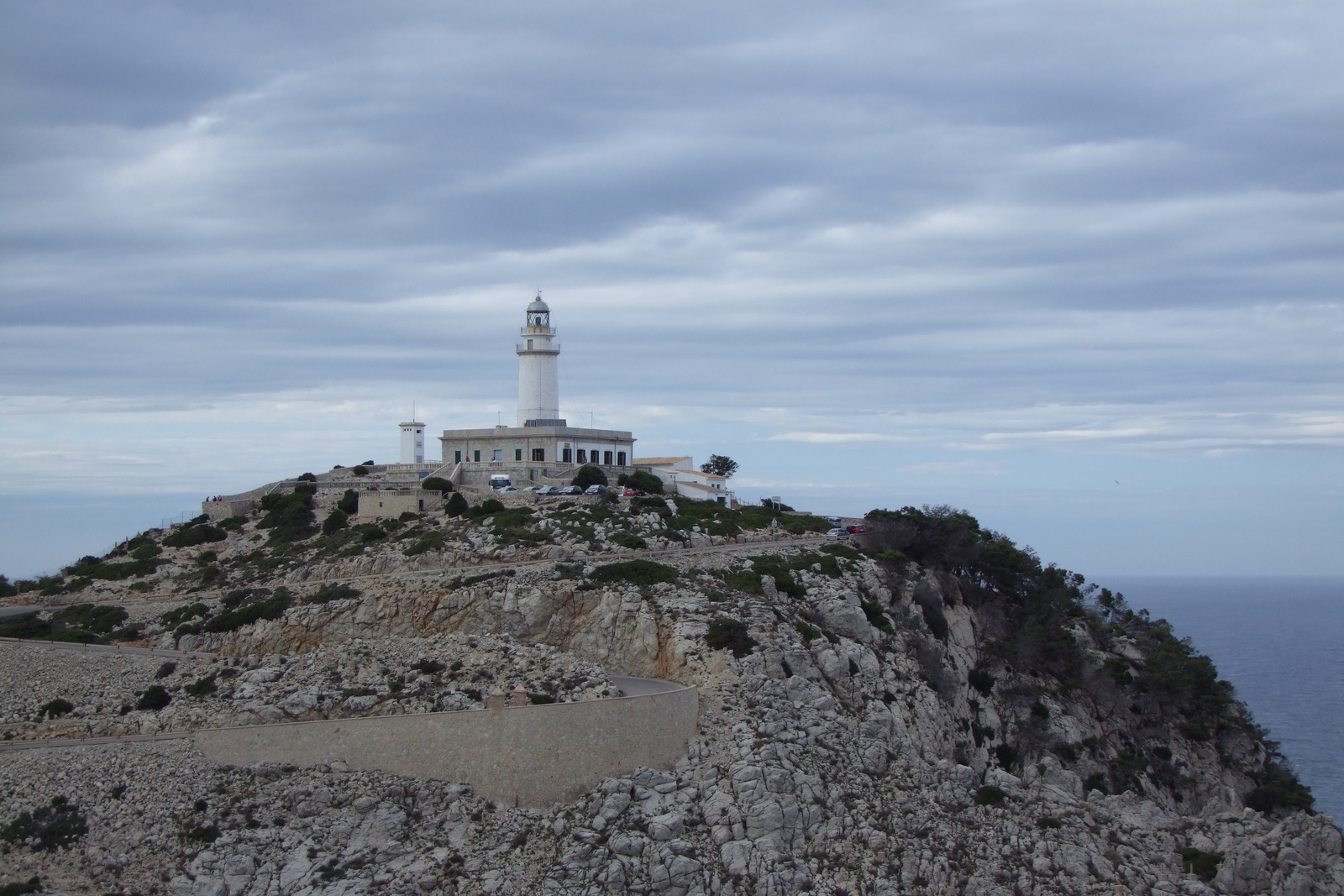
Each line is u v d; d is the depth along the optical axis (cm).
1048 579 16012
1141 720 14075
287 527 15488
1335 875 8862
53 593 13712
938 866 8850
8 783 8575
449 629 11569
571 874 8269
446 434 18600
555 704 9169
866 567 13650
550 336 19175
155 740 9125
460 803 8769
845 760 9694
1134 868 9100
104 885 7931
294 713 9444
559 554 13212
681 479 18888
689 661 10750
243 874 8075
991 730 12825
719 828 8656
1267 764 14388
